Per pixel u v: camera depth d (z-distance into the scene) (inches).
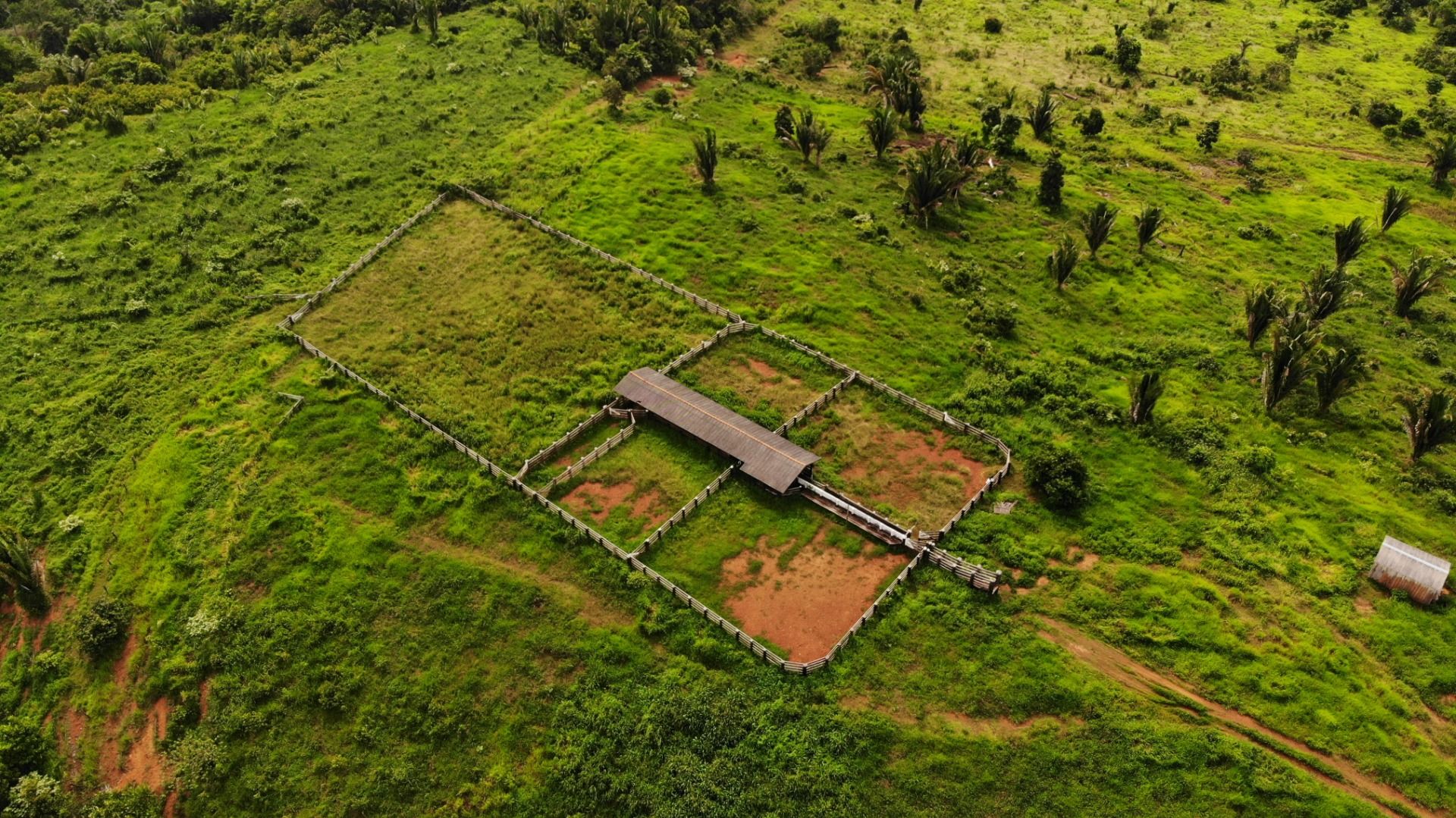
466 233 2888.8
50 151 3248.0
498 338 2468.0
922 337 2507.4
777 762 1534.2
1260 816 1469.0
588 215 2945.4
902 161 3400.6
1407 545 1844.2
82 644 1766.7
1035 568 1855.3
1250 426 2258.9
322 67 3949.3
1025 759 1541.6
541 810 1512.1
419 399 2267.5
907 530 1936.5
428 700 1653.5
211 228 2876.5
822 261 2790.4
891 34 4640.8
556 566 1862.7
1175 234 3115.2
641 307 2578.7
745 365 2395.4
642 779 1528.1
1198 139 3715.6
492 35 4212.6
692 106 3715.6
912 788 1501.0
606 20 4015.8
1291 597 1820.9
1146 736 1573.6
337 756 1595.7
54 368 2400.3
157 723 1669.5
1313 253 3058.6
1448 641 1733.5
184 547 1905.8
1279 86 4244.6
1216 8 5226.4
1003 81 4239.7
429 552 1895.9
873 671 1667.1
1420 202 3417.8
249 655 1715.1
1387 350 2586.1
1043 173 3164.4
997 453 2140.7
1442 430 2074.3
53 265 2716.5
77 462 2132.1
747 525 1957.4
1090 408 2271.2
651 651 1706.4
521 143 3358.8
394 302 2605.8
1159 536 1943.9
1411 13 5123.0
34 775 1581.0
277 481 2039.9
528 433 2176.4
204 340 2480.3
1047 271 2812.5
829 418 2230.6
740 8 4534.9
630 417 2223.2
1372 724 1594.5
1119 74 4343.0
